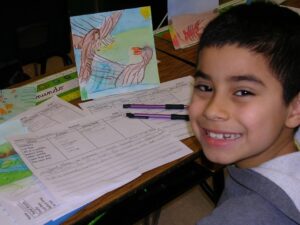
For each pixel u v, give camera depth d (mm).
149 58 1173
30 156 897
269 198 653
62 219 753
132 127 997
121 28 1161
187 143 943
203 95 731
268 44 672
